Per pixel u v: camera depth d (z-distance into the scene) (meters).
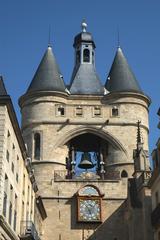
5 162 30.61
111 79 59.09
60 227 50.50
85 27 65.25
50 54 60.66
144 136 56.47
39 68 59.22
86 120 56.00
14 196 34.59
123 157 54.72
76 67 63.03
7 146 31.70
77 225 50.62
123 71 59.22
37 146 55.09
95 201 51.28
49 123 55.56
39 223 49.12
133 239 43.72
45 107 56.12
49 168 53.53
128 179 49.09
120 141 55.34
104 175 54.94
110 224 50.69
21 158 37.59
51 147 54.62
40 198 47.88
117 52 61.91
